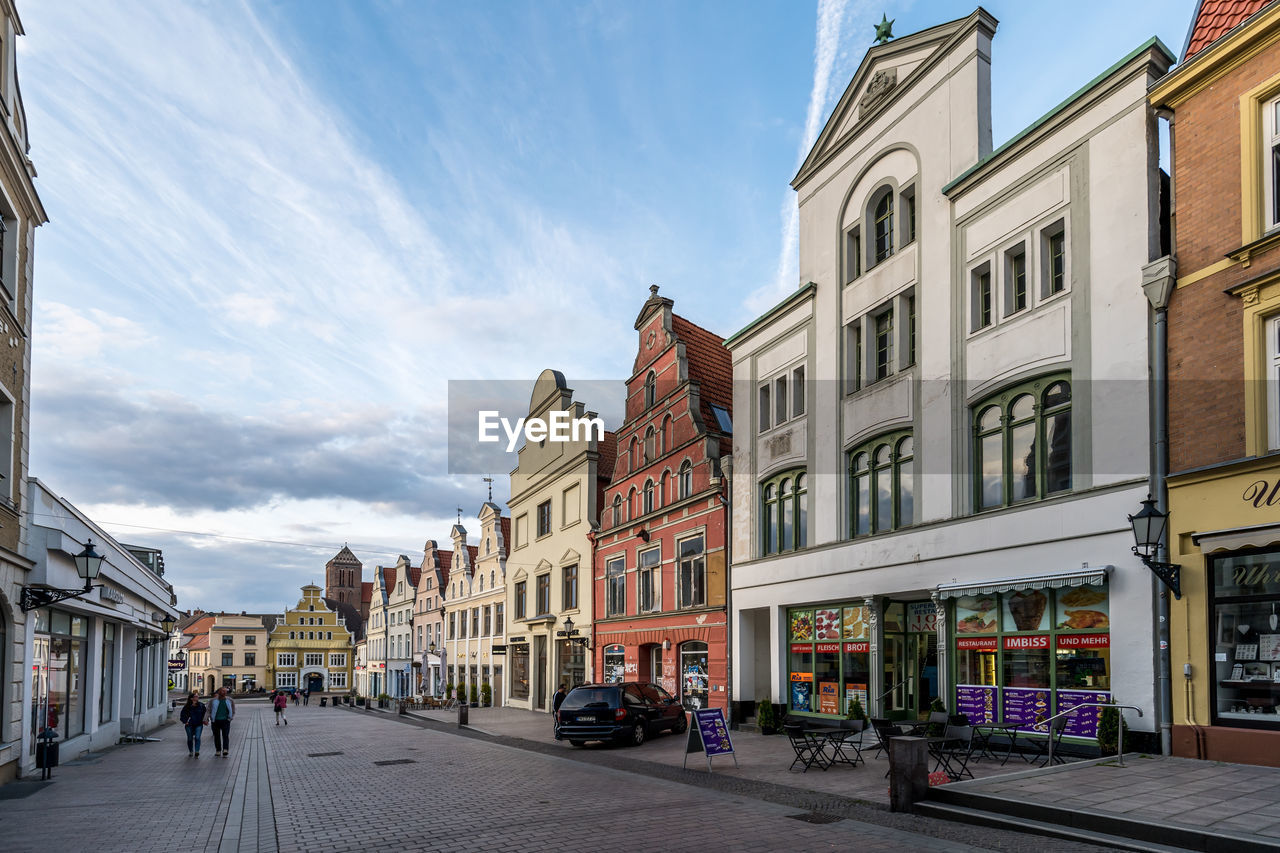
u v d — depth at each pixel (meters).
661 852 8.75
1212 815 8.48
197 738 20.98
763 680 23.31
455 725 29.30
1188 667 12.05
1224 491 11.88
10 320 15.48
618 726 19.39
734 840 9.21
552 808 11.47
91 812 12.12
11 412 15.82
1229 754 11.41
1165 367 12.91
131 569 25.55
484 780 14.47
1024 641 14.83
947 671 16.19
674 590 26.58
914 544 17.28
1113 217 13.87
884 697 18.22
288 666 101.25
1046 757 13.78
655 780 14.02
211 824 11.05
